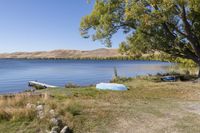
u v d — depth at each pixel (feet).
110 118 38.75
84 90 66.13
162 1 81.00
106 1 94.43
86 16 99.19
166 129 35.06
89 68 305.94
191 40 90.84
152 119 39.11
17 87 119.75
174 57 108.27
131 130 34.71
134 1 87.15
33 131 32.01
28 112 35.86
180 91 65.46
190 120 38.86
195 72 111.34
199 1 77.15
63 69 281.74
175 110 44.70
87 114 39.68
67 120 35.65
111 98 54.90
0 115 35.14
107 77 175.32
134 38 96.17
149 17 83.20
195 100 54.29
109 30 93.71
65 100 48.32
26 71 242.78
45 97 46.16
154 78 94.79
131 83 82.64
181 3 79.51
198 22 91.40
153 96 58.75
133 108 45.16
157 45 93.45
